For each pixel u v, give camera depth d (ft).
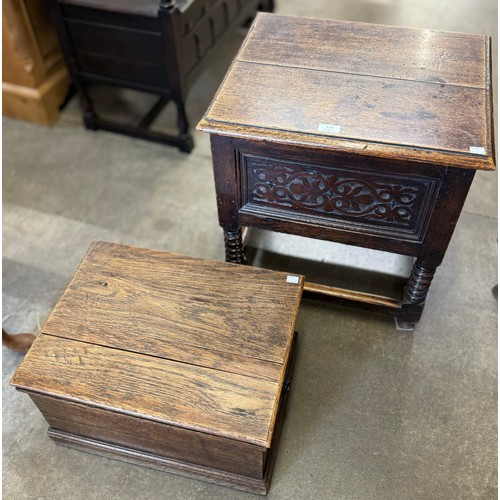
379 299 5.25
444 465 4.54
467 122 4.09
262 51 4.80
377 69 4.56
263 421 3.69
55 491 4.49
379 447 4.65
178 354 4.02
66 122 7.84
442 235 4.37
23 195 6.85
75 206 6.71
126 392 3.86
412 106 4.23
